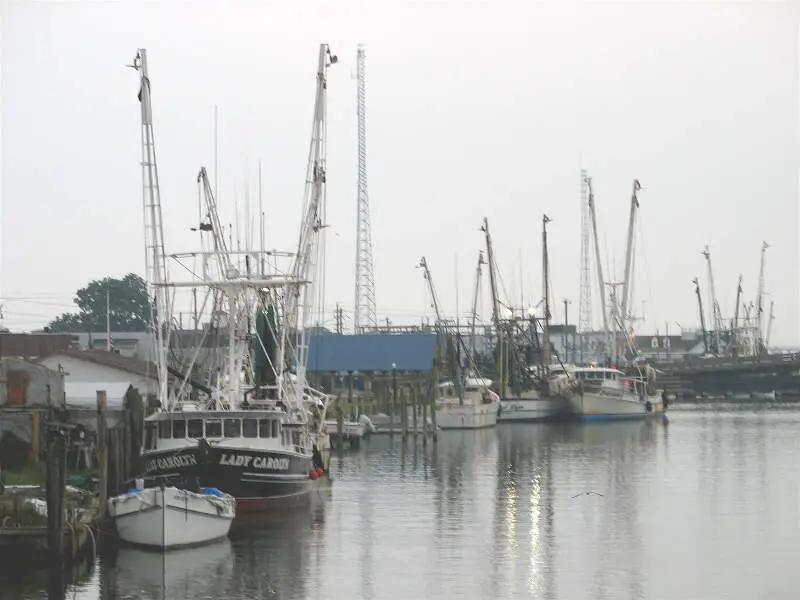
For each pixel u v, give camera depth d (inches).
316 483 3115.2
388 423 5152.6
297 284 2600.9
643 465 3654.0
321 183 2721.5
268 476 2353.6
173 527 2055.9
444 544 2212.1
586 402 5876.0
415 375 5334.6
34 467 2544.3
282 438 2472.9
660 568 2015.3
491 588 1871.3
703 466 3607.3
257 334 2566.4
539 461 3801.7
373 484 3139.8
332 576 1937.7
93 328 7618.1
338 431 4119.1
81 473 2503.7
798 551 2159.2
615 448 4311.0
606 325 7726.4
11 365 2593.5
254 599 1795.0
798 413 6939.0
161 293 2522.1
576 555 2116.1
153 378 3380.9
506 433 5191.9
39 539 1875.0
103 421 2114.9
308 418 2815.0
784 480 3213.6
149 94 2549.2
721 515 2566.4
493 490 3004.4
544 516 2551.7
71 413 2586.1
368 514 2561.5
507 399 5915.4
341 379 5718.5
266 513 2389.3
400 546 2186.3
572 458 3905.0
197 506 2087.8
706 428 5472.4
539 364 6609.3
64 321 7701.8
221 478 2310.5
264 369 2640.3
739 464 3663.9
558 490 3002.0
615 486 3085.6
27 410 2404.0
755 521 2484.0
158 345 2513.5
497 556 2103.8
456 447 4392.2
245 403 2456.9
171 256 2554.1
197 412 2342.5
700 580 1931.6
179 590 1838.1
